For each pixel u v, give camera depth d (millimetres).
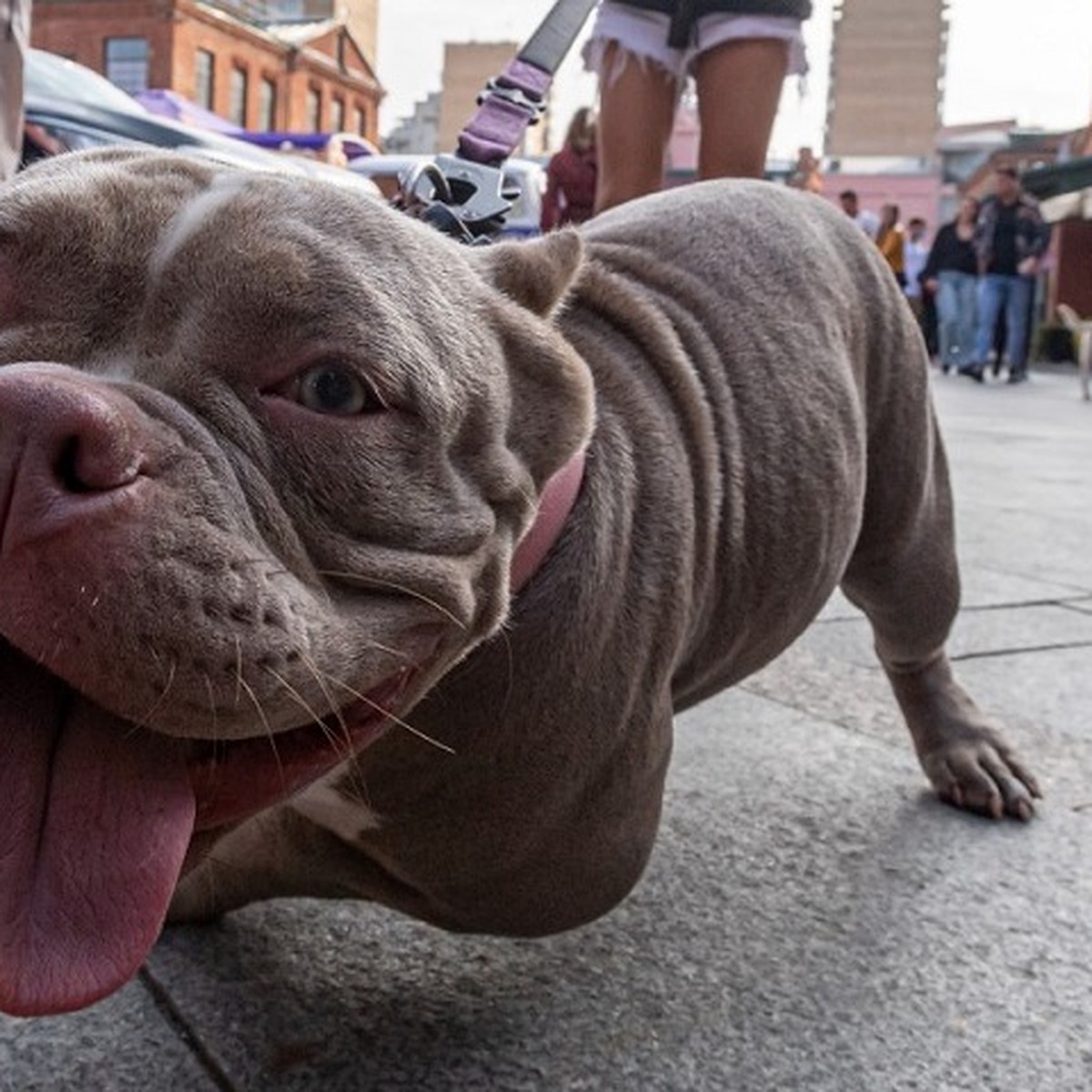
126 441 1424
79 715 1538
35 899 1432
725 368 2598
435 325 1770
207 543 1483
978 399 16344
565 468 2039
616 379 2326
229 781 1689
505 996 2346
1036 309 25766
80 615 1401
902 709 3412
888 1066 2193
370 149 19531
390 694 1802
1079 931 2631
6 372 1411
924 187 63656
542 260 2033
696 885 2752
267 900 2514
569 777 2078
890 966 2482
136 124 7164
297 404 1654
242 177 1775
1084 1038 2281
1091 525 7078
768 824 3051
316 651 1605
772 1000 2361
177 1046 2154
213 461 1543
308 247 1663
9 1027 2154
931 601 3266
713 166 4281
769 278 2824
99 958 1431
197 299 1630
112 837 1485
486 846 2080
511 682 1996
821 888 2768
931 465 3223
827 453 2744
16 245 1643
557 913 2230
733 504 2508
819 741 3586
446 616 1791
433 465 1755
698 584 2398
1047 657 4477
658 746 2254
